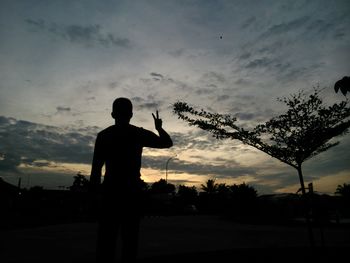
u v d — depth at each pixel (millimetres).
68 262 6781
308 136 6102
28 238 11367
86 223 20766
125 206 2541
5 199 36344
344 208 20828
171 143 2918
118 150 2660
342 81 2969
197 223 22984
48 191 45938
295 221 22500
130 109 2818
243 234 13859
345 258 6160
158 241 10883
